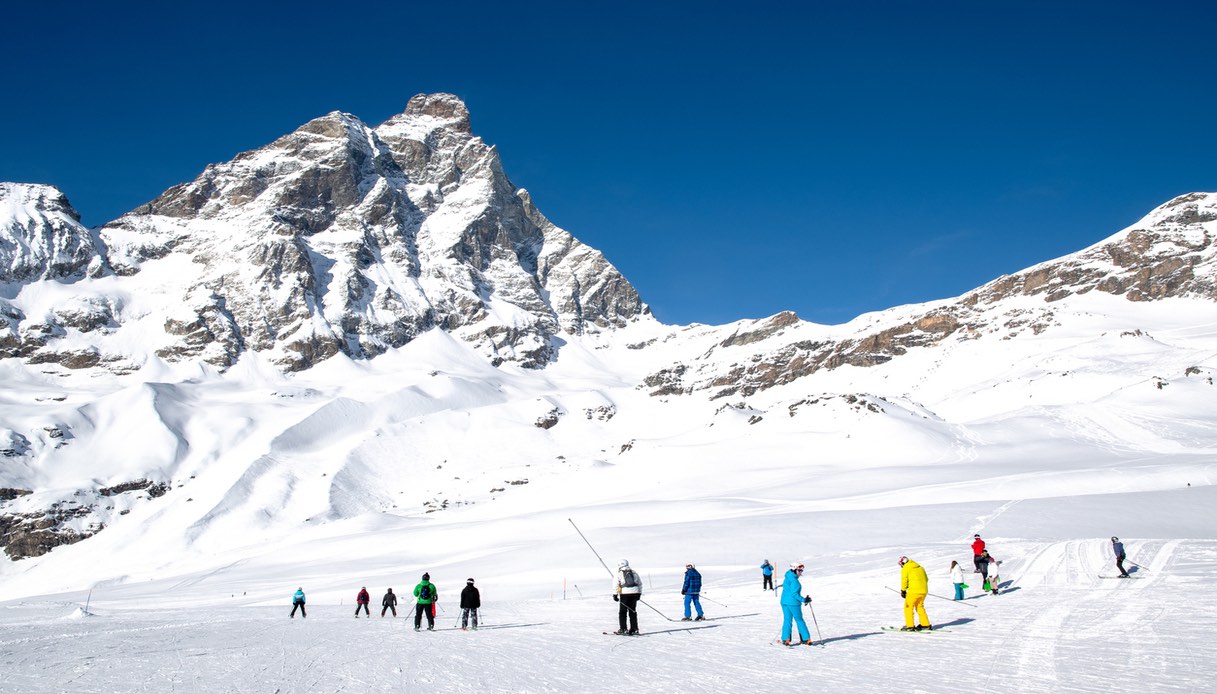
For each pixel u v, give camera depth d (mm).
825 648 17984
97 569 154125
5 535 171750
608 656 18281
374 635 25797
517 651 19812
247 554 135500
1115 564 32812
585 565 61156
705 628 23516
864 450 140125
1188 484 82125
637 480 149500
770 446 152125
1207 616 18938
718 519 81188
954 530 58656
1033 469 105938
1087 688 12164
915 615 22656
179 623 35594
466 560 78625
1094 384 177750
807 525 67062
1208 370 154375
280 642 23766
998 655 15570
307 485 195125
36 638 26594
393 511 182625
